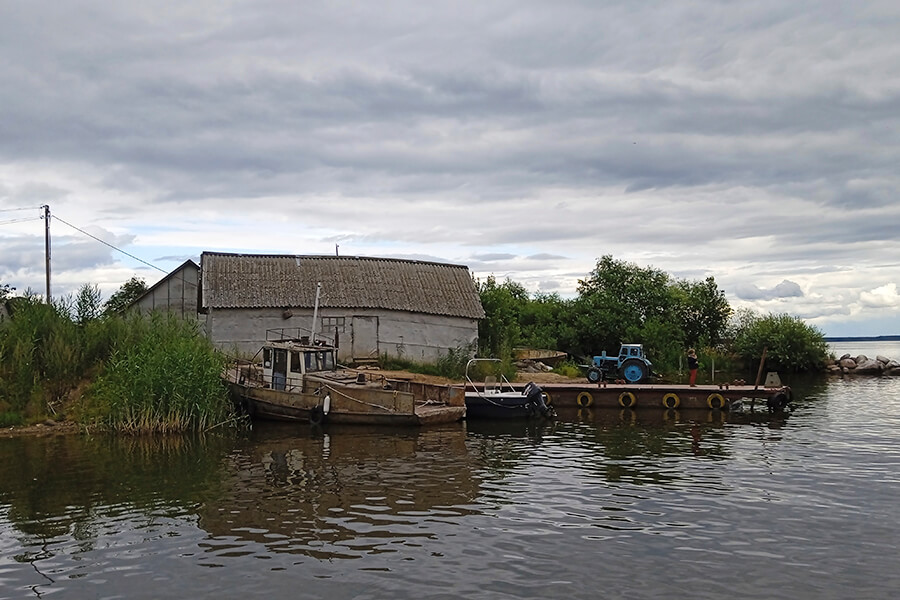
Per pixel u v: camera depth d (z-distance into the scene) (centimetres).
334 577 1021
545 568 1052
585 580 1008
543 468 1727
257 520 1289
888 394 3484
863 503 1391
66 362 2430
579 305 5019
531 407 2581
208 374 2264
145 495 1460
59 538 1198
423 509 1357
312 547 1145
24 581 1020
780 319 4997
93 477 1617
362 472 1673
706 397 2853
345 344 3428
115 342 2491
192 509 1359
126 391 2200
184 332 2577
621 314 4897
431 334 3591
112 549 1144
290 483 1561
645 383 3569
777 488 1513
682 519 1291
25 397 2353
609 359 3688
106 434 2167
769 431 2308
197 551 1131
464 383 2934
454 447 2016
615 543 1160
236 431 2252
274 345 2598
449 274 3922
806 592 970
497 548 1138
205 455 1870
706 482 1573
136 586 998
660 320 4941
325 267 3653
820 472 1664
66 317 2581
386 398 2356
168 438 2122
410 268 3844
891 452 1908
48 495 1462
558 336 4969
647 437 2208
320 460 1814
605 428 2406
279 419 2422
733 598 951
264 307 3306
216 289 3331
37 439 2091
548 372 3909
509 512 1336
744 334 5116
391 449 1977
